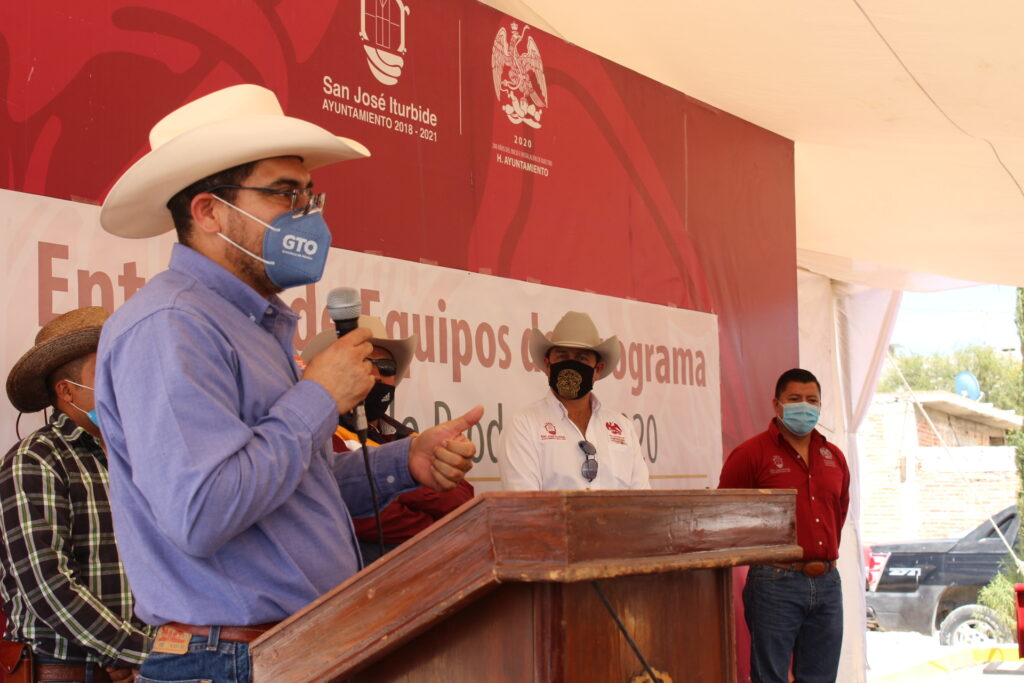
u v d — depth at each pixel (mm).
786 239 6086
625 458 3980
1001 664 10117
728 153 5691
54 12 2889
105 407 1612
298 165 1769
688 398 5234
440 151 4031
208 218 1717
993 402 32938
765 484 4770
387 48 3861
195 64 3223
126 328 1558
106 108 2982
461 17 4184
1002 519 11727
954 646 11258
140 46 3082
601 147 4848
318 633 1374
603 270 4785
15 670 2416
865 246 8180
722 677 1600
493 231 4223
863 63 4805
